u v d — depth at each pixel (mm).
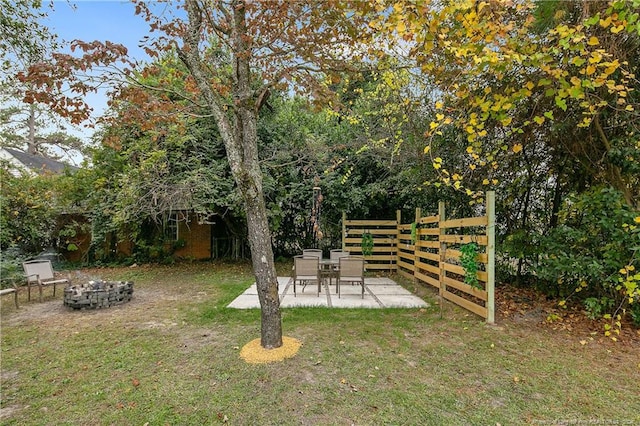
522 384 3078
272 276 3732
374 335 4262
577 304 5410
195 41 3566
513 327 4578
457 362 3521
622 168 4539
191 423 2535
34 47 6137
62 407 2770
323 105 4215
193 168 8992
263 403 2775
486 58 2918
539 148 5867
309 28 3777
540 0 3613
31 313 5508
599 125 4645
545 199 6281
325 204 9945
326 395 2887
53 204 9719
